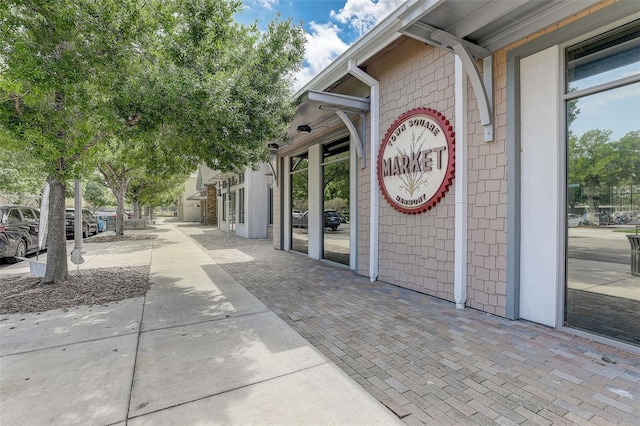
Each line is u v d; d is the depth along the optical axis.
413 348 3.39
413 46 5.56
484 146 4.39
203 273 7.27
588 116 3.57
